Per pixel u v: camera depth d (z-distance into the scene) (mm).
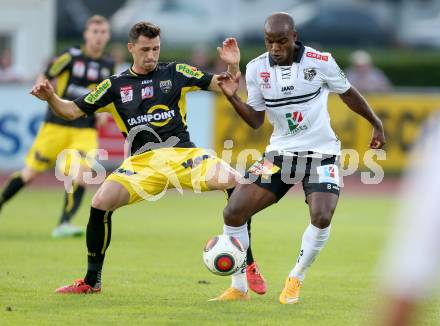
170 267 29453
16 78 63531
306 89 22672
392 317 7516
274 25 22109
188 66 24391
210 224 43094
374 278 27922
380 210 50969
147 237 37812
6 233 37938
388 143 63250
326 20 107625
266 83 22828
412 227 7539
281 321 20469
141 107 24016
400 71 89250
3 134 58000
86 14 100562
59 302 22516
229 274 22297
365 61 71125
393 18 109625
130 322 20016
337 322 20453
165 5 101375
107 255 32125
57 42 96500
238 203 22359
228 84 22844
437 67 89188
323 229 22188
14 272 27609
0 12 66562
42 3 67750
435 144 7676
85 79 37562
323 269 29922
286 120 22891
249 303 22797
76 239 36312
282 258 32375
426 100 63469
